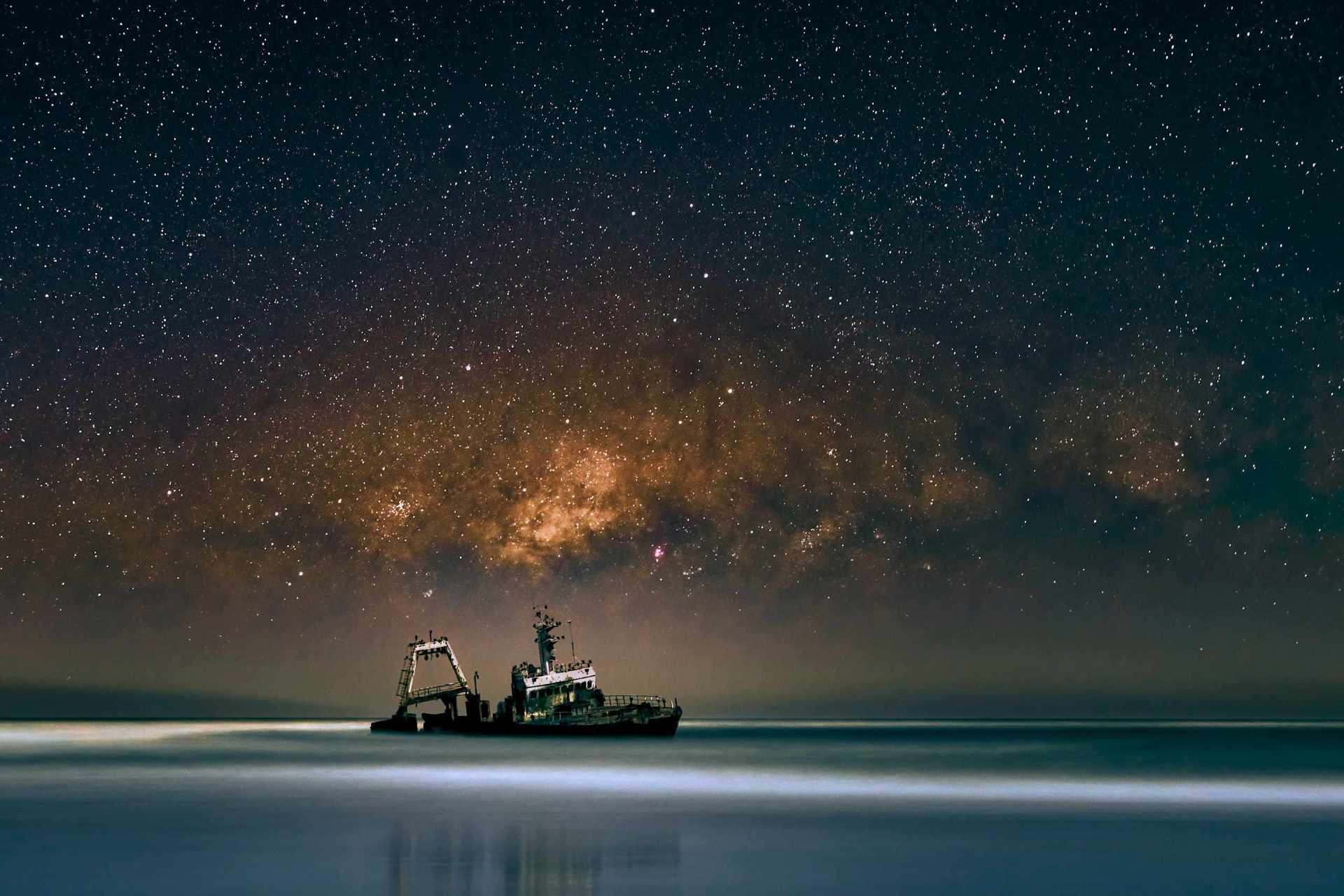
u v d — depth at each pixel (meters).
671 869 35.59
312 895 31.34
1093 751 127.00
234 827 46.66
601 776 75.12
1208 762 102.06
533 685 118.44
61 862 37.22
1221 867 36.31
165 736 173.62
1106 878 34.22
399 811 52.47
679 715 116.88
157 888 32.41
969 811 53.69
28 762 96.44
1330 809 55.22
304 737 160.75
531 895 31.34
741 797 60.50
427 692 133.25
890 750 127.81
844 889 32.38
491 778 73.19
